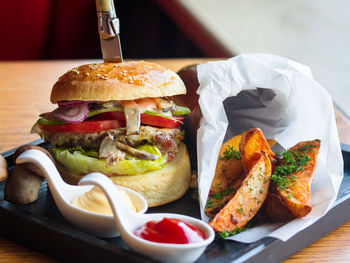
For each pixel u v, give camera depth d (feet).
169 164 1.69
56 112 1.65
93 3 4.86
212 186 1.63
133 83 1.62
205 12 4.82
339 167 1.61
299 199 1.46
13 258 1.41
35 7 4.65
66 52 4.91
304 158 1.56
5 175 1.60
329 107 1.67
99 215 1.40
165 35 5.17
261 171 1.49
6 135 2.25
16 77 3.39
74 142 1.65
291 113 1.75
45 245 1.42
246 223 1.48
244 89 1.73
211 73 1.69
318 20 4.74
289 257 1.43
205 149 1.59
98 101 1.65
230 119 1.93
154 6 5.08
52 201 1.64
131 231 1.36
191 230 1.33
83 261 1.36
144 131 1.63
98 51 5.01
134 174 1.62
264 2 5.19
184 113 1.80
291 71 1.70
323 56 4.02
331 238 1.52
